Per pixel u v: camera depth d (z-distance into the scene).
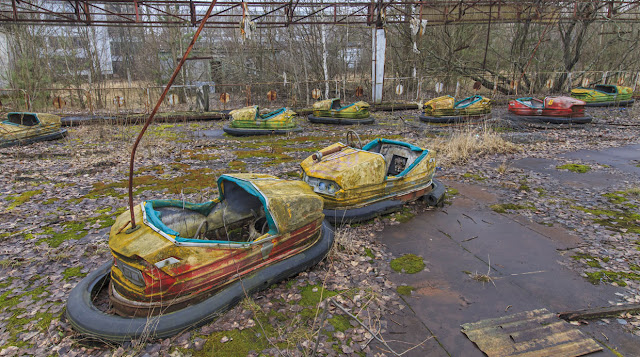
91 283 2.87
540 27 19.39
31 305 2.91
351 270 3.41
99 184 6.04
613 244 3.86
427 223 4.48
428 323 2.69
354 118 12.09
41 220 4.57
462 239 4.05
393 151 5.39
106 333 2.40
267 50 20.55
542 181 6.06
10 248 3.84
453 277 3.30
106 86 22.22
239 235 3.60
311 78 20.52
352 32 20.92
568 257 3.62
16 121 9.54
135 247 2.43
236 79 21.52
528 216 4.66
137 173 6.68
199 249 2.59
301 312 2.80
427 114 12.22
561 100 11.12
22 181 6.15
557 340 2.48
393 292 3.08
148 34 21.53
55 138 9.69
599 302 2.90
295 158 7.69
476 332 2.56
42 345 2.46
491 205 5.07
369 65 22.33
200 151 8.45
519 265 3.50
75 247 3.86
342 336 2.55
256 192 3.10
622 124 10.90
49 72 17.64
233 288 2.82
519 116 11.83
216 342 2.48
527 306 2.87
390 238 4.08
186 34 20.45
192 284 2.61
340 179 4.14
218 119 13.58
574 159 7.42
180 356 2.35
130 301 2.57
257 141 9.59
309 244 3.42
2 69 17.09
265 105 17.88
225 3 13.46
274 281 3.05
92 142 9.45
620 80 18.56
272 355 2.37
